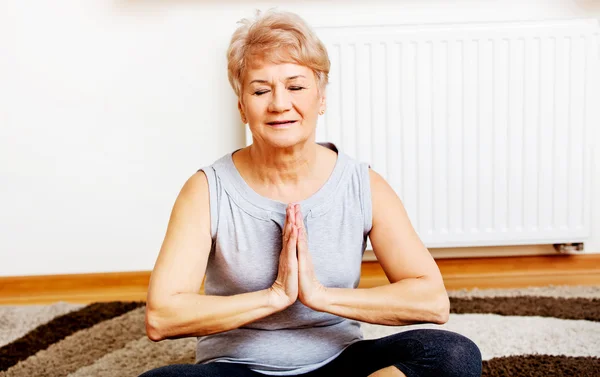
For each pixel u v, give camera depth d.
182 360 1.95
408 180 2.59
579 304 2.28
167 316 1.20
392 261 1.30
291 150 1.26
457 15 2.62
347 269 1.30
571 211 2.62
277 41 1.19
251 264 1.28
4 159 2.66
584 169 2.60
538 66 2.54
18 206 2.69
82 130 2.65
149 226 2.71
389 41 2.51
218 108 2.64
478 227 2.62
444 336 1.21
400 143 2.57
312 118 1.25
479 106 2.55
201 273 1.26
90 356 2.00
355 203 1.31
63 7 2.58
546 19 2.56
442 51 2.52
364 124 2.56
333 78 2.53
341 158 1.34
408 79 2.54
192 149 2.67
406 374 1.14
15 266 2.72
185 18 2.60
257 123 1.23
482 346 1.96
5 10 2.58
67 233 2.71
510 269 2.74
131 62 2.62
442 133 2.57
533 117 2.56
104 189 2.69
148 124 2.65
